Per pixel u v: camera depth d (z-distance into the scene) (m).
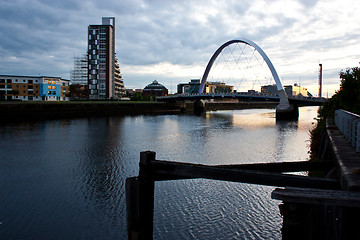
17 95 98.88
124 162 21.92
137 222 4.34
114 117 71.81
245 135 39.31
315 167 6.22
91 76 110.38
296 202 2.96
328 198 2.87
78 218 12.06
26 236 10.59
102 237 10.57
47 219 11.96
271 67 81.94
